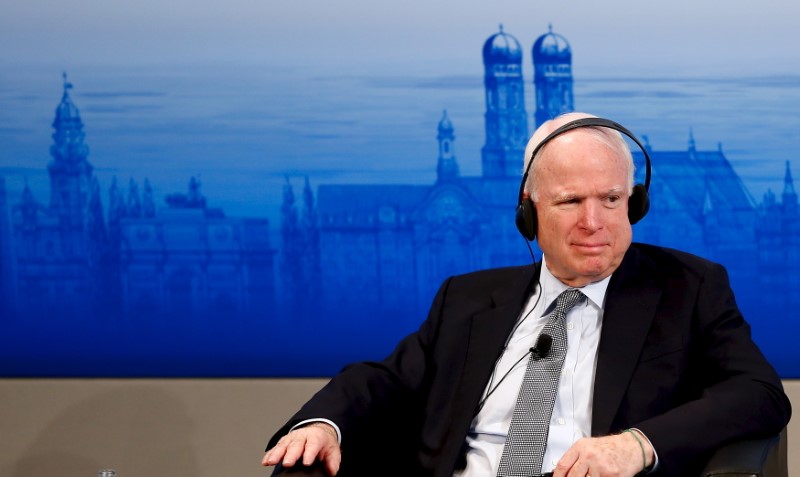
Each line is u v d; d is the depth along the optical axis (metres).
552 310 6.12
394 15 8.98
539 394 5.78
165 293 9.21
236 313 9.20
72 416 9.27
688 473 5.24
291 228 9.13
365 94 9.03
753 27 8.69
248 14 9.04
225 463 9.20
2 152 9.17
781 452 5.36
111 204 9.18
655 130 8.80
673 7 8.76
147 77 9.11
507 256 9.02
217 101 9.09
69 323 9.26
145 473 9.23
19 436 9.27
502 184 8.99
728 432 5.19
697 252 8.80
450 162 9.02
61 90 9.14
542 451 5.62
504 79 8.95
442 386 6.16
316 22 9.02
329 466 5.43
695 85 8.76
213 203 9.15
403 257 9.09
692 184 8.78
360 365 6.29
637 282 5.99
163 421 9.23
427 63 8.98
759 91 8.73
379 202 9.08
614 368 5.69
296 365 9.20
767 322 8.79
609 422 5.53
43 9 9.09
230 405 9.20
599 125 5.88
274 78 9.05
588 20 8.84
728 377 5.55
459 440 5.86
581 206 5.72
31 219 9.21
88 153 9.16
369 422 6.01
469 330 6.26
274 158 9.10
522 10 8.89
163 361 9.25
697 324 5.80
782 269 8.76
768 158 8.73
